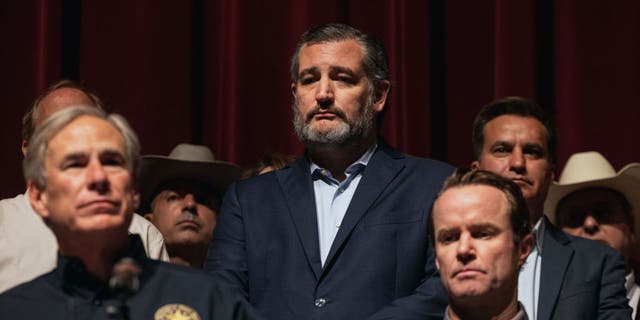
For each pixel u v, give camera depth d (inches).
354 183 147.9
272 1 234.7
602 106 231.5
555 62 235.0
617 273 151.6
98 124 115.4
